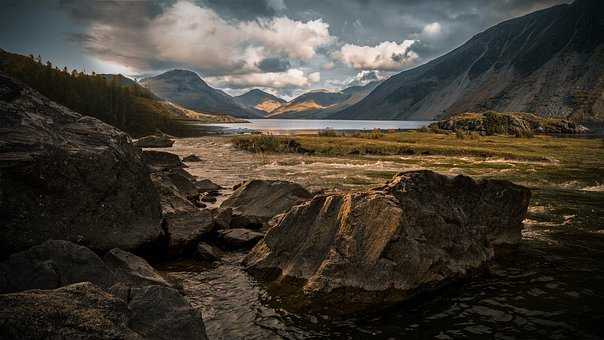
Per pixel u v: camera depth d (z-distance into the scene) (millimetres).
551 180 45500
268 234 17766
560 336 11945
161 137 99375
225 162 65875
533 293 15242
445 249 16531
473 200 20094
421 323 12773
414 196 17203
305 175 50062
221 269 17250
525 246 21234
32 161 13977
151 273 13312
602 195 36250
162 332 8992
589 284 16078
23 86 17562
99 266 11359
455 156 76812
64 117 18109
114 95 167125
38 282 9898
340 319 12914
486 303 14336
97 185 16172
